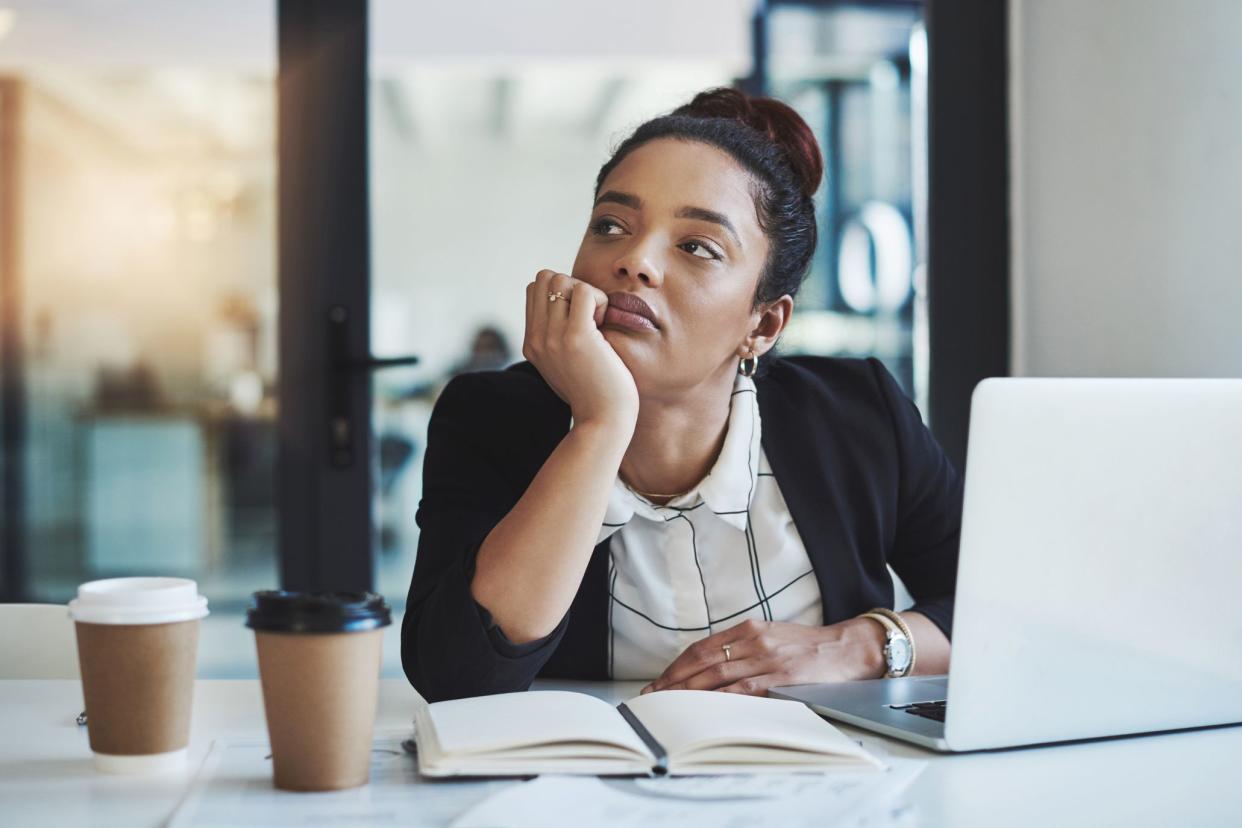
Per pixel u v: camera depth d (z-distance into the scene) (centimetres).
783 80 258
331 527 234
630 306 112
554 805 71
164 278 258
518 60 248
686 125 120
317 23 235
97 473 272
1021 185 243
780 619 127
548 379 108
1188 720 93
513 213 247
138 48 249
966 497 82
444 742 78
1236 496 90
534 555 101
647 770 78
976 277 247
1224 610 91
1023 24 242
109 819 70
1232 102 189
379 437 238
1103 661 87
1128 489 86
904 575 146
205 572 271
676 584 125
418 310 242
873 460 134
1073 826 69
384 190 241
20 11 250
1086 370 226
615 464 104
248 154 246
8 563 274
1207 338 196
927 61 247
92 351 265
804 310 255
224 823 68
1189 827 69
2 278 262
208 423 265
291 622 73
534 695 89
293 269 234
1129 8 211
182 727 81
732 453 121
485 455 127
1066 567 85
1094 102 222
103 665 79
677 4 253
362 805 72
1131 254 213
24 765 82
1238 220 188
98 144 256
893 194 258
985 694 84
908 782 78
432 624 102
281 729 74
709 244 114
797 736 81
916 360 257
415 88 242
